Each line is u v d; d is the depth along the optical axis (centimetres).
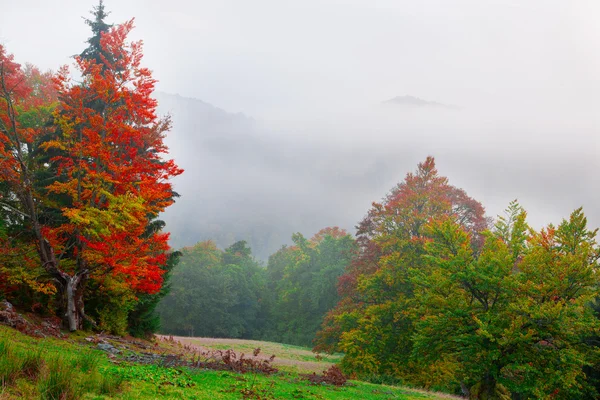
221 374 1384
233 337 7856
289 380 1639
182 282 7806
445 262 2081
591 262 1900
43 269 1819
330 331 3478
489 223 3706
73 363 862
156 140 2091
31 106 2325
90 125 1931
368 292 3053
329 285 6209
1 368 682
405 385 2481
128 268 1758
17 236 1894
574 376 1728
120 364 1197
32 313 1828
